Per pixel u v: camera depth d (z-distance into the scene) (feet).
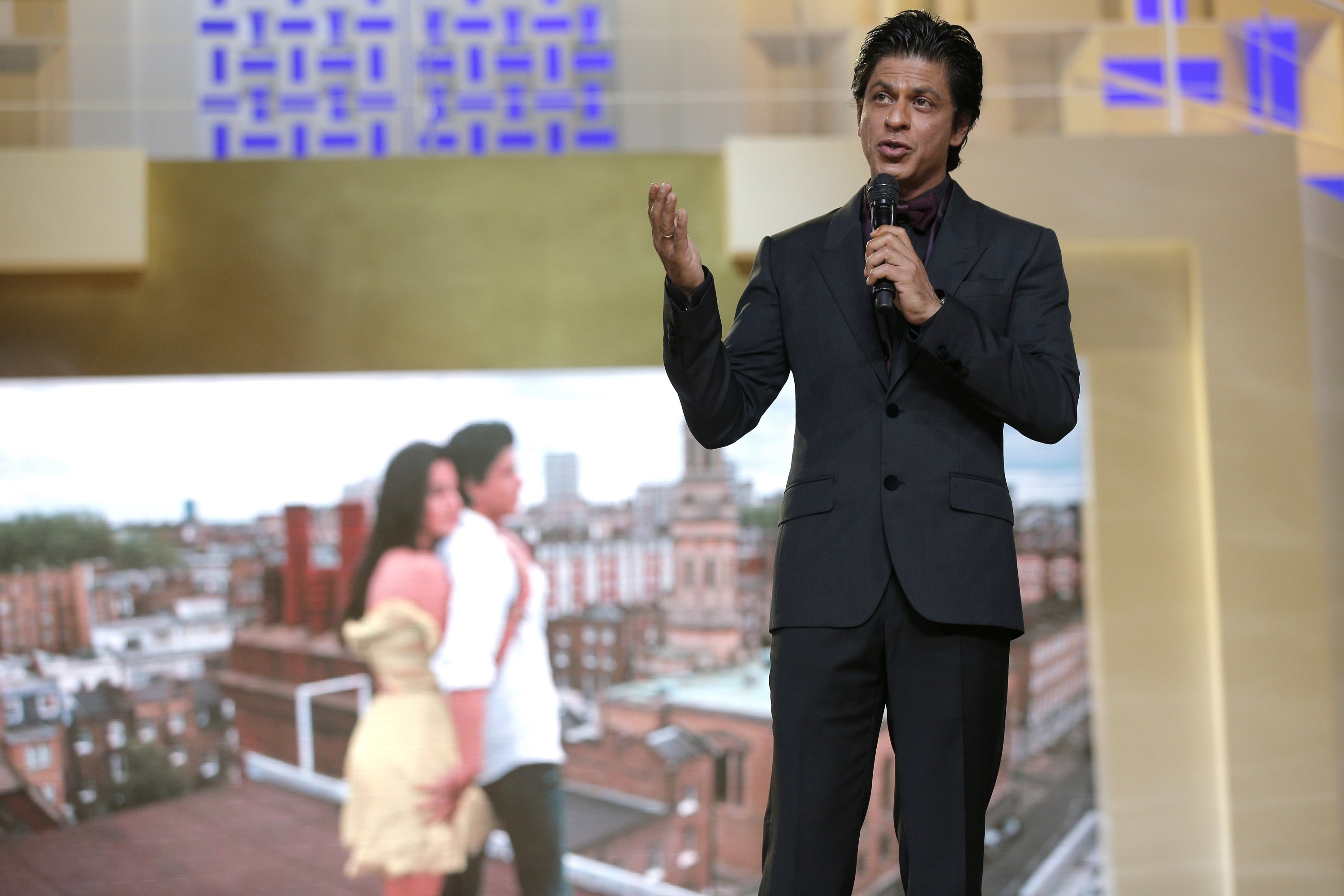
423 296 24.34
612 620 23.68
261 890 22.70
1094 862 23.29
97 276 23.99
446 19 29.94
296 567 23.56
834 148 24.11
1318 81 29.01
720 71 29.55
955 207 7.11
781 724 6.60
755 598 23.79
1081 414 24.61
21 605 23.04
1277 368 24.39
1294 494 24.08
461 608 23.43
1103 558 24.14
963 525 6.47
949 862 6.28
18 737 22.72
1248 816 23.18
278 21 29.81
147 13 29.50
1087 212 24.49
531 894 22.74
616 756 23.26
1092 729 23.66
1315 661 23.68
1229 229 24.59
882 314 6.79
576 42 29.94
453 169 24.72
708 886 23.00
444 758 23.07
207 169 24.35
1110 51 29.60
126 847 22.70
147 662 23.16
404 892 22.67
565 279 24.50
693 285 6.58
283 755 23.11
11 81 28.58
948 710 6.39
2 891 22.38
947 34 6.89
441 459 23.88
